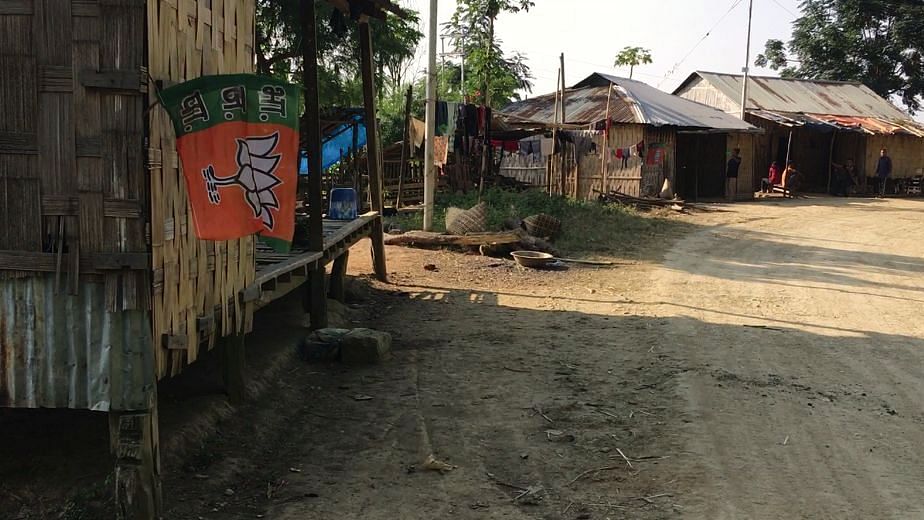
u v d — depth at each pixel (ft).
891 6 129.49
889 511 14.08
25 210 12.25
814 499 14.58
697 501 14.53
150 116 12.23
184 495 14.44
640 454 16.83
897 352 25.18
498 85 108.68
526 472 15.97
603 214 63.67
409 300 33.60
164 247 12.91
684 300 33.68
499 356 24.62
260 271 19.83
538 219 49.62
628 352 25.04
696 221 65.41
